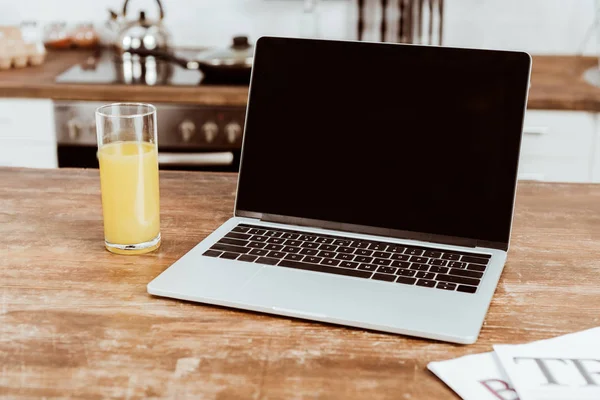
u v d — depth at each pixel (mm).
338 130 1114
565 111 2338
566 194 1292
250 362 759
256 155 1146
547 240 1085
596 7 2885
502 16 2936
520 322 843
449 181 1057
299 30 3016
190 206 1215
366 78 1108
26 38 2701
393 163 1086
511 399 688
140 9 3029
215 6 3012
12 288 918
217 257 985
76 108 2422
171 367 750
